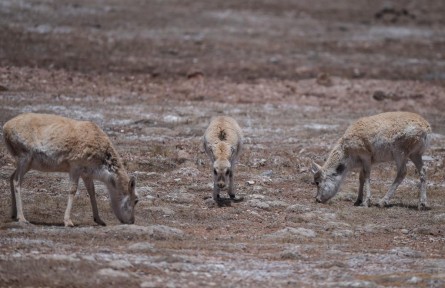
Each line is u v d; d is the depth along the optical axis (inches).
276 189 2469.2
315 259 1705.2
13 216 1909.4
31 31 5231.3
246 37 5915.4
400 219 2159.2
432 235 2000.5
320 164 2785.4
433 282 1523.1
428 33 6619.1
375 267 1648.6
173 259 1625.2
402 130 2265.0
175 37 5674.2
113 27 5733.3
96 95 3878.0
